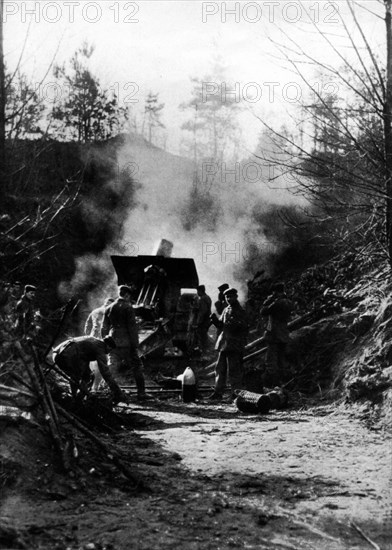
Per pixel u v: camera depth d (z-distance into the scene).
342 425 9.16
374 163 10.46
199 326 15.62
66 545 4.82
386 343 10.69
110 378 9.73
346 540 5.11
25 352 8.00
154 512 5.56
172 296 16.88
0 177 10.70
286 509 5.75
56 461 6.40
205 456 7.42
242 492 6.18
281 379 12.04
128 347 11.43
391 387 9.70
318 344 12.48
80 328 19.94
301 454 7.55
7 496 5.64
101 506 5.65
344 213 11.73
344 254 14.77
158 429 8.84
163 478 6.51
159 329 15.01
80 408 8.38
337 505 5.86
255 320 17.00
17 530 4.95
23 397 7.29
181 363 14.85
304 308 15.10
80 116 28.25
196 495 6.04
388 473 6.81
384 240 12.66
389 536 5.19
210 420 9.62
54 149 25.44
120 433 8.49
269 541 5.05
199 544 4.95
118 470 6.57
